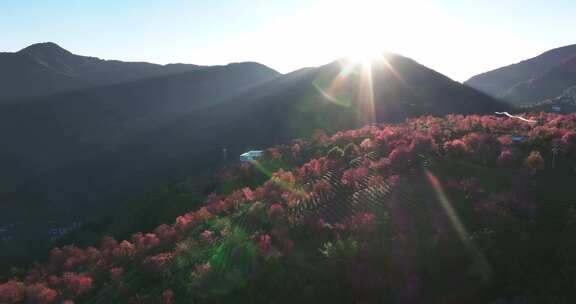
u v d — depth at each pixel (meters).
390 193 37.94
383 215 34.06
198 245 38.00
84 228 88.50
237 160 107.75
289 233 34.81
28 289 38.69
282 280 26.75
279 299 25.16
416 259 25.95
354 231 32.16
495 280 23.06
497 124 58.06
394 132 60.94
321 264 27.47
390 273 25.38
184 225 47.28
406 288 23.83
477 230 28.27
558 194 31.70
